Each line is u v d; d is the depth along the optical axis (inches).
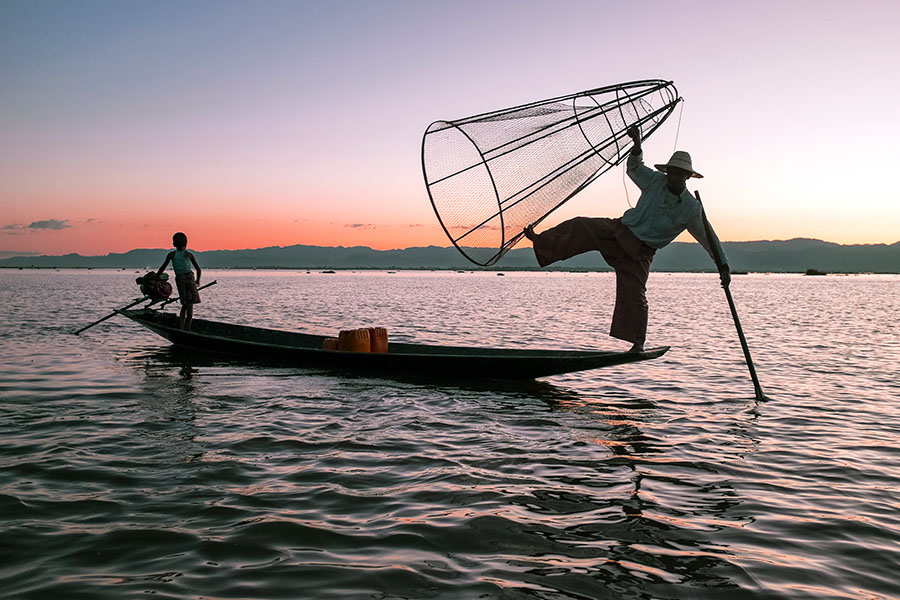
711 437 290.7
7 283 2738.7
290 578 149.3
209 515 189.0
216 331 586.2
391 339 680.4
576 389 405.4
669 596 143.4
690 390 405.7
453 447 269.1
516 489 216.2
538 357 389.4
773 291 2824.8
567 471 237.6
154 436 278.2
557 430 300.7
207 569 153.7
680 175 309.4
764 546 172.2
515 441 279.9
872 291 2871.6
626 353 360.8
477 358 407.2
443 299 1696.6
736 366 511.5
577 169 303.9
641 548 169.8
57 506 194.5
